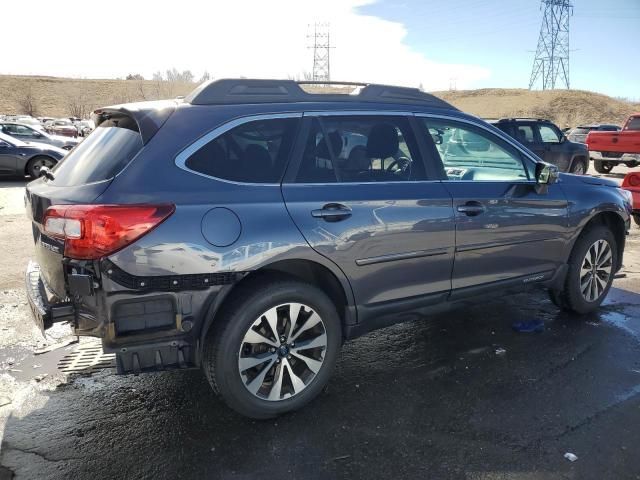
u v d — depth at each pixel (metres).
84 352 4.09
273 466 2.74
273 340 3.09
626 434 3.02
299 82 3.49
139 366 2.82
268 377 3.15
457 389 3.53
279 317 3.12
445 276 3.72
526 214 4.08
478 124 4.04
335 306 3.31
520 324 4.55
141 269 2.68
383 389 3.53
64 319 2.75
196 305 2.83
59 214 2.69
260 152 3.11
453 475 2.67
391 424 3.12
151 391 3.51
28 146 13.95
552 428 3.07
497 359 3.98
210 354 2.96
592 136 18.16
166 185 2.79
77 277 2.67
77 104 83.50
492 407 3.30
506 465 2.75
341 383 3.62
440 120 3.84
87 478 2.66
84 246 2.62
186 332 2.83
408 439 2.97
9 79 92.62
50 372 3.77
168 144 2.88
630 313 4.95
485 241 3.86
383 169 3.50
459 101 85.00
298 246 3.04
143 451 2.87
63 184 3.00
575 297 4.68
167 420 3.17
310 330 3.23
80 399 3.41
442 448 2.89
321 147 3.29
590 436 3.00
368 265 3.33
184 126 2.95
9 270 6.04
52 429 3.07
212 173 2.94
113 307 2.67
